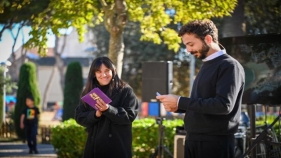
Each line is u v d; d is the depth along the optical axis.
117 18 10.87
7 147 18.44
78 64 21.45
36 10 11.98
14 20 12.30
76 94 21.23
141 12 11.65
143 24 11.67
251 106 9.31
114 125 6.00
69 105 21.17
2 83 21.59
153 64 11.21
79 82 21.39
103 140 5.98
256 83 9.02
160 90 11.12
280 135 9.11
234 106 5.21
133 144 12.81
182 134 9.92
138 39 26.83
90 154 6.11
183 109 5.18
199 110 5.05
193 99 5.09
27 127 16.39
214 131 5.16
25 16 12.21
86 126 6.12
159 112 11.21
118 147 5.98
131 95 6.11
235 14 11.27
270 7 11.73
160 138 10.38
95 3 11.15
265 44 8.91
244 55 9.10
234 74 5.07
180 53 26.08
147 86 11.29
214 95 5.16
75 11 11.09
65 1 10.86
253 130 9.28
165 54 26.41
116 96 6.06
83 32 11.80
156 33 12.04
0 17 12.16
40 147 18.67
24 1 10.63
